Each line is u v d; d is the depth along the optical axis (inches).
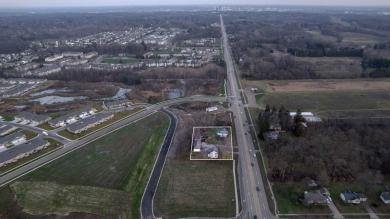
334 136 5812.0
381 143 5516.7
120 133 6338.6
